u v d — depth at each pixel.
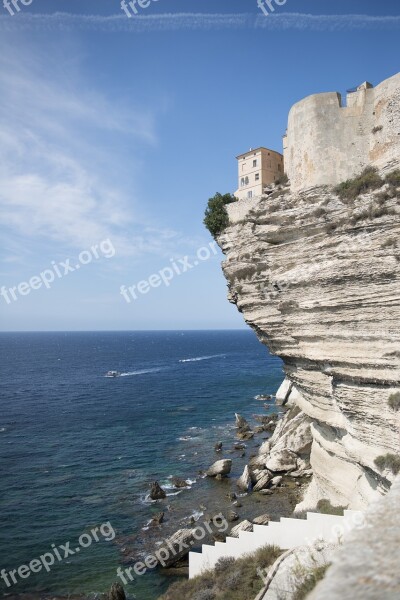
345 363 23.89
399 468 20.52
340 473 28.98
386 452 22.19
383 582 6.07
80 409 88.75
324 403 28.12
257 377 134.25
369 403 23.05
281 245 28.95
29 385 121.62
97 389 114.31
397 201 22.95
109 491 46.81
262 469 50.56
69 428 72.94
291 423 53.44
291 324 27.34
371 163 27.14
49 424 75.75
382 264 22.20
